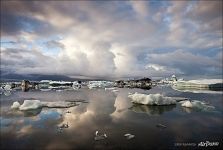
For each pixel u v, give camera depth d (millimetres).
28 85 59688
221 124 13648
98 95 35500
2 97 30641
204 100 27062
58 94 37188
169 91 46281
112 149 8891
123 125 13273
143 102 23047
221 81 63844
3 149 8867
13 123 13672
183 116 16297
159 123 13930
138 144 9523
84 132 11547
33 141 9930
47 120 14641
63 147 9125
